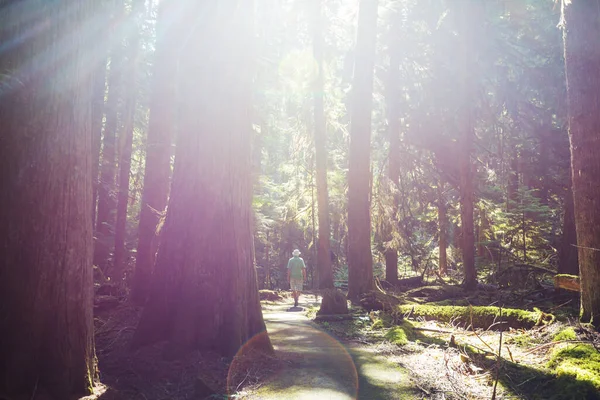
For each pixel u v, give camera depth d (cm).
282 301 1499
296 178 1986
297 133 1920
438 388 467
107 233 1609
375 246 1852
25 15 368
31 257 365
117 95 1489
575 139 718
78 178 394
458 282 1789
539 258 1695
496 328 806
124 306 886
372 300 1083
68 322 381
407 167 1761
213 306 543
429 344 693
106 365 495
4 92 357
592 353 523
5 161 361
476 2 1470
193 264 550
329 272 1706
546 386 465
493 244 1562
